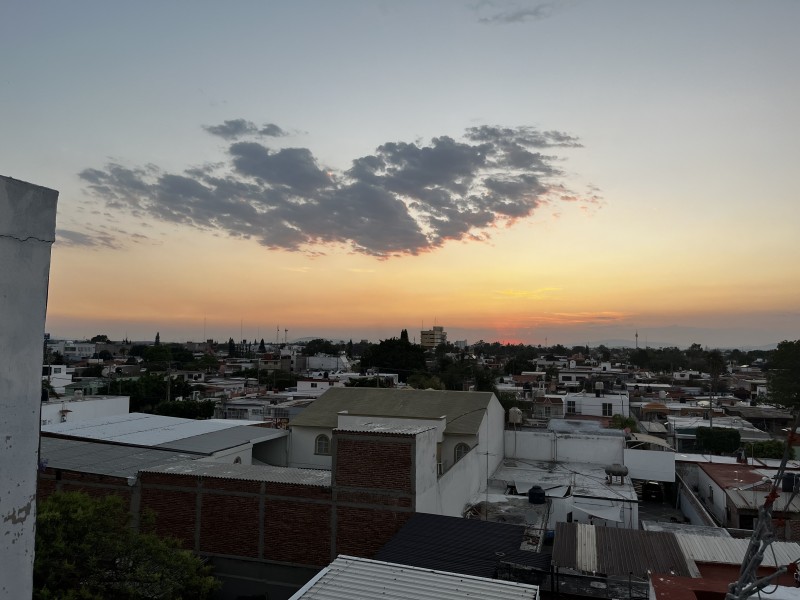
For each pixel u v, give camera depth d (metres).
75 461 25.20
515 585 12.46
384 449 20.56
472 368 96.81
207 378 111.81
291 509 21.36
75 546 14.61
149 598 15.06
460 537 18.36
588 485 32.81
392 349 103.19
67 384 79.00
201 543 22.16
